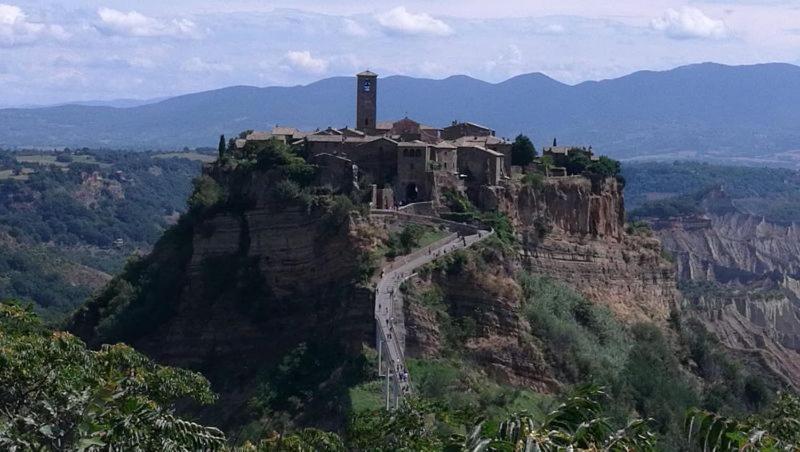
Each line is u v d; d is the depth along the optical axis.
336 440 89.31
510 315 155.88
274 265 168.50
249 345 163.88
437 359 145.88
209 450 70.94
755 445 56.34
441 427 93.19
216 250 173.75
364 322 147.50
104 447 63.03
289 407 141.88
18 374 70.06
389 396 128.88
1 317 81.50
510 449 50.53
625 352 174.25
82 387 71.00
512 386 147.62
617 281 199.12
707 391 179.88
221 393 156.25
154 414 68.38
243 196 175.50
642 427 54.31
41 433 65.56
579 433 51.97
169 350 168.38
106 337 175.75
